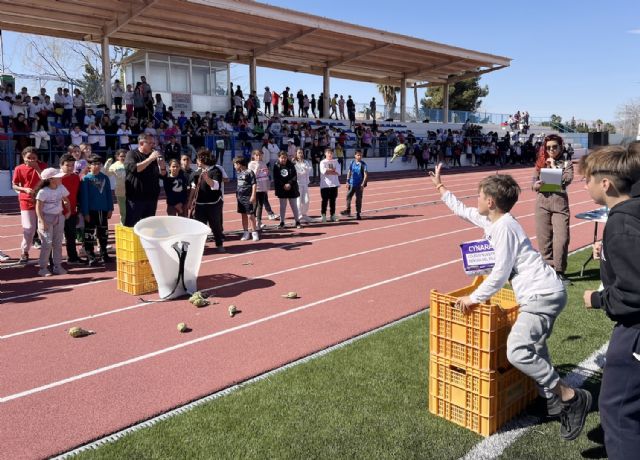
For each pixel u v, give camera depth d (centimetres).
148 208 870
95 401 424
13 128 1850
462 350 371
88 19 2377
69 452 355
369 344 527
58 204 809
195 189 958
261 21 2539
